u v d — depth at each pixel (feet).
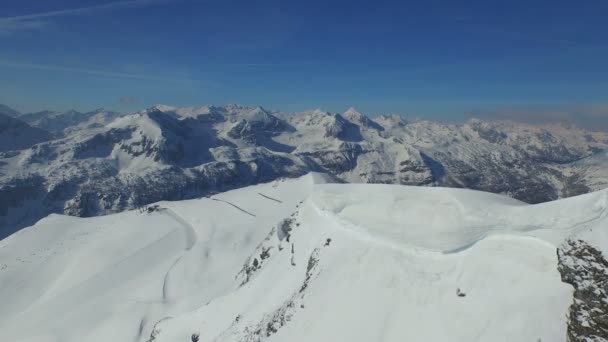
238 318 168.86
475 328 87.66
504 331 81.51
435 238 129.70
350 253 143.84
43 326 299.38
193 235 478.59
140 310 290.76
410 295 109.50
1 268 439.22
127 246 451.12
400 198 177.78
